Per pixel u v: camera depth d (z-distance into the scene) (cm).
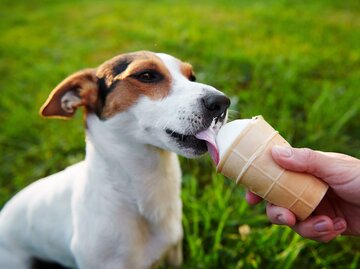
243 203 48
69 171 42
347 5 122
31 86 83
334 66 80
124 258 38
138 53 37
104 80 36
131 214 37
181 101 32
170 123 32
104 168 36
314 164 28
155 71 35
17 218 44
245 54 84
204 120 31
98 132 36
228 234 46
